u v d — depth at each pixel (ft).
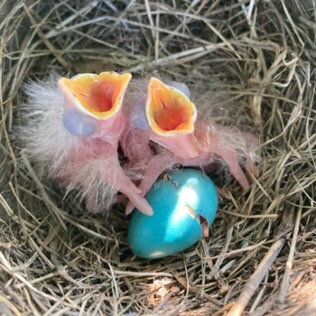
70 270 0.62
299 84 0.67
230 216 0.67
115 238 0.66
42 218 0.65
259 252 0.62
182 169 0.64
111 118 0.56
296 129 0.68
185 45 0.74
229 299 0.59
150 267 0.64
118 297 0.60
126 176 0.63
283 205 0.65
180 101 0.57
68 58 0.73
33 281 0.58
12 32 0.67
